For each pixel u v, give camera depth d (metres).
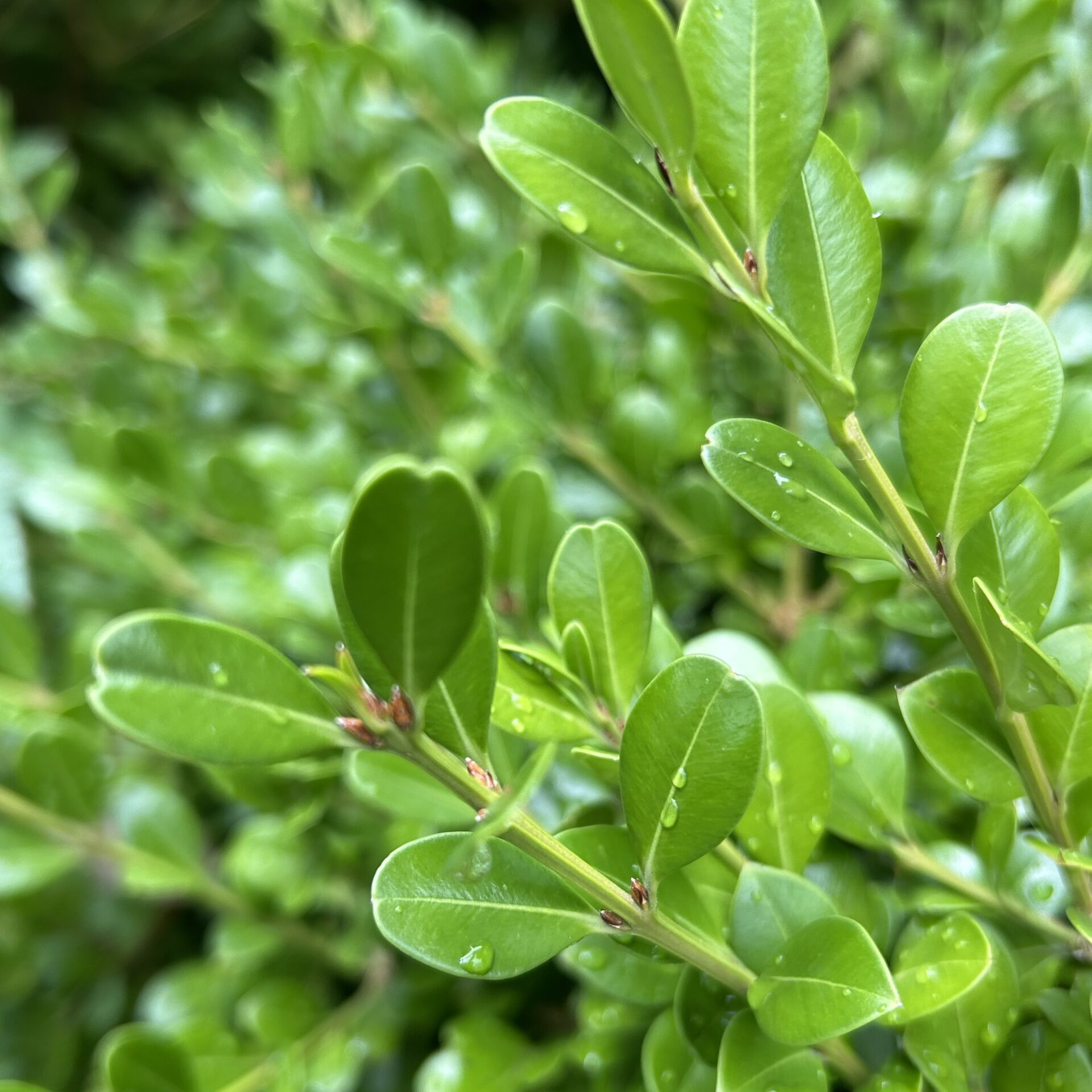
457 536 0.10
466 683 0.11
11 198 0.33
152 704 0.11
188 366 0.30
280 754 0.11
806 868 0.14
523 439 0.22
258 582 0.21
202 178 0.31
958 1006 0.13
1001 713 0.12
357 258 0.21
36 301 0.35
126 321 0.28
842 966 0.11
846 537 0.12
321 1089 0.19
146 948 0.27
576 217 0.12
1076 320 0.19
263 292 0.28
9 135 0.34
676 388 0.21
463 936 0.11
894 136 0.27
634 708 0.12
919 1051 0.13
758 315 0.11
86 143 0.48
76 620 0.28
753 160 0.11
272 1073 0.19
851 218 0.12
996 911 0.14
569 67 0.44
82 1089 0.25
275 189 0.27
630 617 0.14
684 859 0.12
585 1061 0.16
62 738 0.21
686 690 0.12
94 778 0.21
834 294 0.12
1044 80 0.24
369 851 0.21
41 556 0.32
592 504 0.21
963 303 0.20
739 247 0.12
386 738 0.11
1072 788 0.12
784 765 0.14
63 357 0.32
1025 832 0.14
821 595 0.20
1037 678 0.11
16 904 0.25
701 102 0.11
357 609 0.10
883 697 0.18
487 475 0.24
